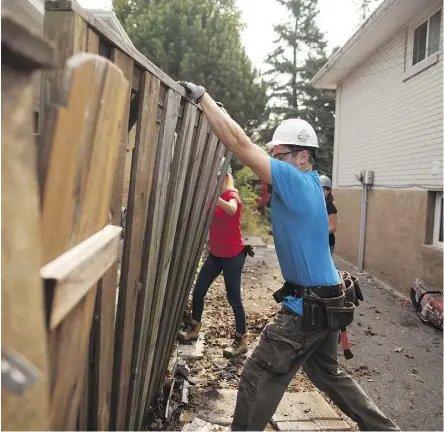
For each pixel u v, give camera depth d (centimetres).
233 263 418
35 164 76
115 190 154
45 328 80
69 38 117
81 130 89
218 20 1470
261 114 1644
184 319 498
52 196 83
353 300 276
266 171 236
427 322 601
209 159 310
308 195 239
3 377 70
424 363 470
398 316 641
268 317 563
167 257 240
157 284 231
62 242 90
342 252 1181
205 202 332
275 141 263
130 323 191
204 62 1402
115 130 112
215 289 697
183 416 309
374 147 970
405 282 776
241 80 1476
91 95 91
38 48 73
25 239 73
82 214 100
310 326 239
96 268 107
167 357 326
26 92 74
